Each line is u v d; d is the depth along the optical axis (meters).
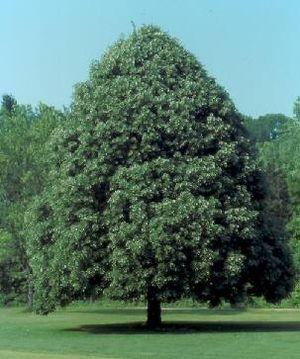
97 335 34.53
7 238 60.59
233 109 39.16
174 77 38.06
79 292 36.62
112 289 35.59
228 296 38.47
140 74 37.91
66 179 36.88
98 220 35.88
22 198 62.00
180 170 35.84
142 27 39.72
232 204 37.03
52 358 23.91
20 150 61.84
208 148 37.41
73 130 37.59
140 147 36.22
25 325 41.97
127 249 34.84
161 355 26.27
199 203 35.25
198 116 37.84
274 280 39.28
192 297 37.44
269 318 48.22
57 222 37.22
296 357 25.52
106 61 38.75
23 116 65.62
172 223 34.56
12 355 24.81
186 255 35.28
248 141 39.28
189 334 34.66
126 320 46.28
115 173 36.12
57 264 36.28
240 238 37.16
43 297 37.62
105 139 36.44
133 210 34.91
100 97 37.12
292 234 68.19
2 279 66.88
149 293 36.09
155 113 36.69
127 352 27.25
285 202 78.56
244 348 28.42
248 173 38.41
